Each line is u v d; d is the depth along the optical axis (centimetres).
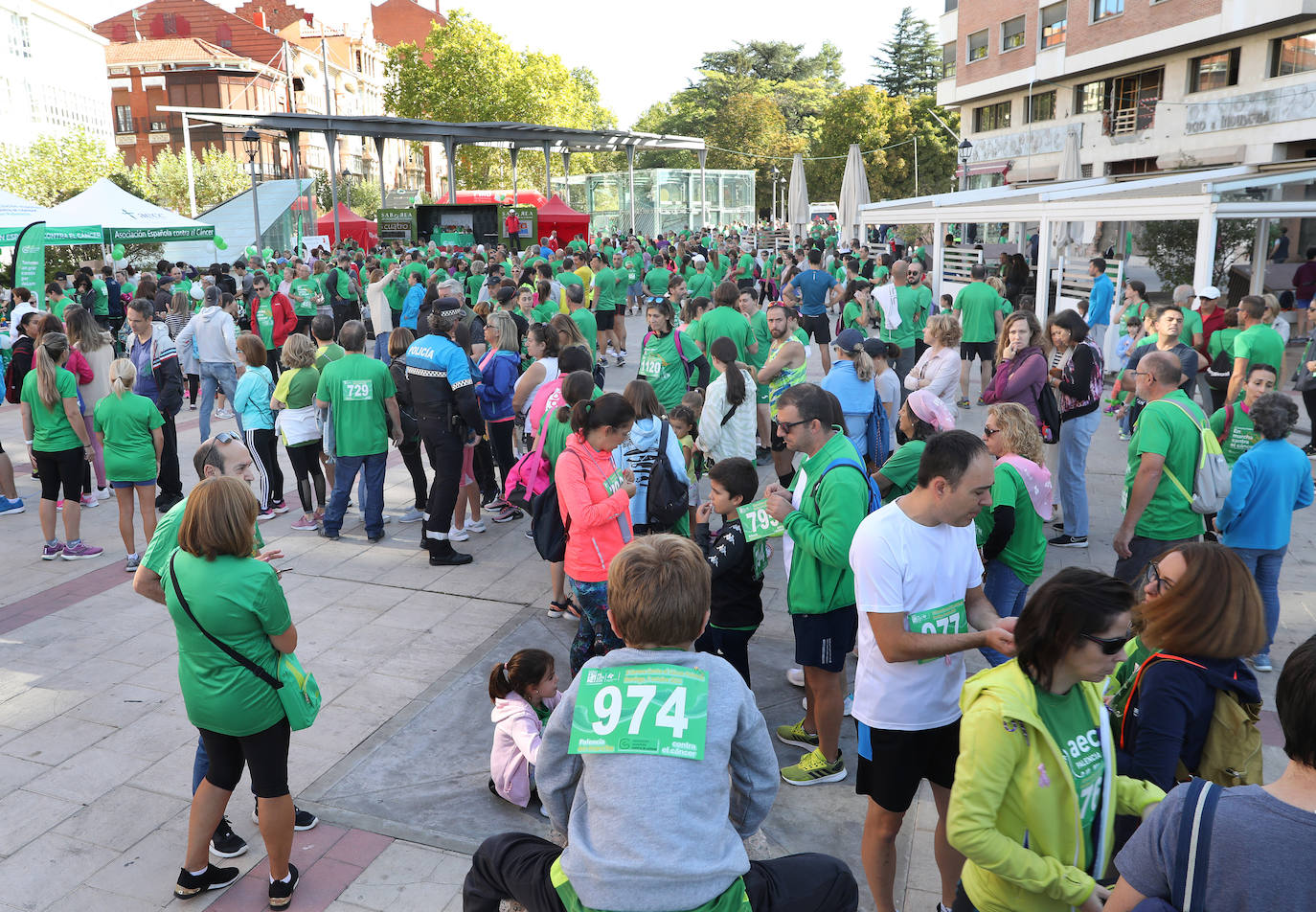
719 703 216
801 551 397
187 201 4978
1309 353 1005
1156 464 486
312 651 588
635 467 530
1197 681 254
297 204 3475
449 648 593
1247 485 493
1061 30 3434
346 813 424
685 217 5088
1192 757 258
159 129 6481
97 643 606
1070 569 226
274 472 871
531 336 754
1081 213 1477
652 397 532
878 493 393
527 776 422
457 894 369
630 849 202
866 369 651
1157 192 1405
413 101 6256
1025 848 226
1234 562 254
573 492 465
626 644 227
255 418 835
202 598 328
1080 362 692
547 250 2433
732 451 727
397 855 394
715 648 465
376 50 8994
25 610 659
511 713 422
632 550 224
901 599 294
